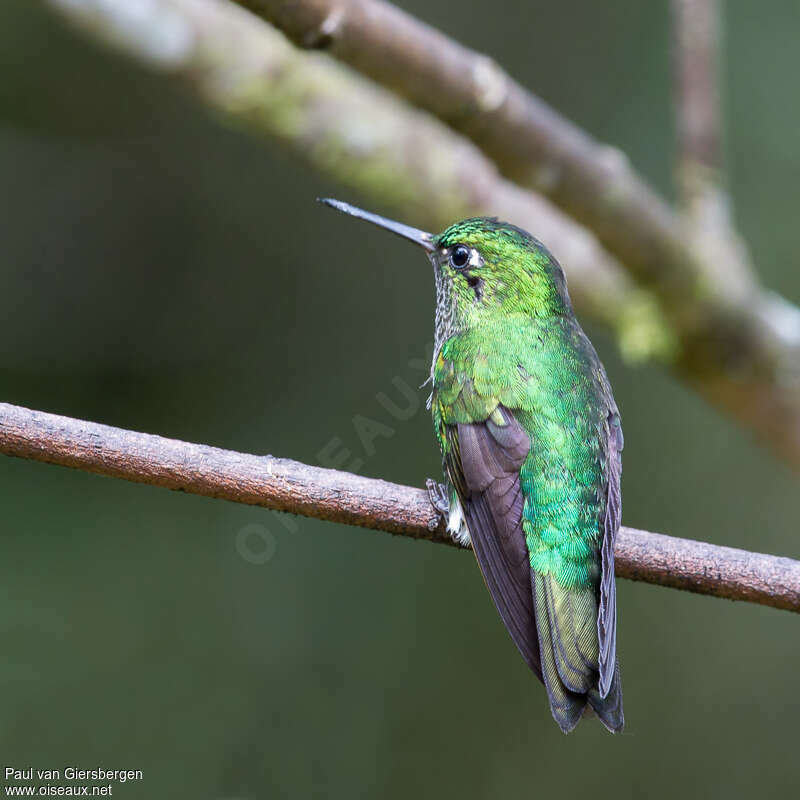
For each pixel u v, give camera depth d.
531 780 11.24
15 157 12.97
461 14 13.11
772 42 12.78
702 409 12.58
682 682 11.89
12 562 11.41
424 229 10.33
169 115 13.13
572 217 8.94
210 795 10.53
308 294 12.86
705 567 6.33
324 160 10.05
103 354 12.75
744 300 9.90
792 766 11.51
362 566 11.80
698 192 10.05
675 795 11.45
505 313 7.51
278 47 9.85
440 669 11.52
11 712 10.60
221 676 11.19
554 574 6.52
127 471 5.86
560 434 6.82
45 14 12.59
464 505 6.79
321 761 10.98
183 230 13.06
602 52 13.09
